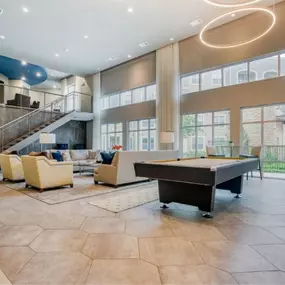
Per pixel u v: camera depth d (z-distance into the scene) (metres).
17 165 6.30
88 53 10.38
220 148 8.34
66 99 12.95
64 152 8.68
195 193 3.49
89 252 2.30
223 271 1.97
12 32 8.29
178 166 3.23
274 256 2.22
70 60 11.27
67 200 4.35
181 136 9.46
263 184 6.06
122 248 2.39
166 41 9.26
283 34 6.75
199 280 1.84
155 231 2.85
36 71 13.34
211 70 8.59
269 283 1.80
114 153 6.15
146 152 6.23
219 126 8.48
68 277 1.88
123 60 11.38
